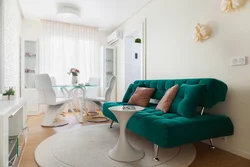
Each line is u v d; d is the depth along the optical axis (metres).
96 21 4.75
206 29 2.27
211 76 2.28
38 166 1.65
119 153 1.83
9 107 1.63
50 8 3.89
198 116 1.95
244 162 1.76
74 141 2.34
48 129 2.96
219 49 2.17
